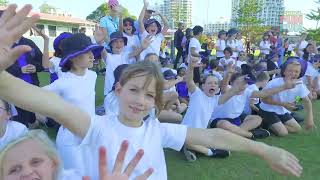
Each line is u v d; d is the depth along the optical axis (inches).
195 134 70.1
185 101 255.8
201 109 177.3
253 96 204.7
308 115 206.5
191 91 182.1
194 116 178.5
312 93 301.7
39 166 52.1
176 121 204.1
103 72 445.1
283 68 211.5
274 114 209.9
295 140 198.8
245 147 68.6
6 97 52.6
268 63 379.2
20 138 54.7
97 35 225.1
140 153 49.2
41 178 51.8
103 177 44.7
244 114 217.6
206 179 144.0
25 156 51.8
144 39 246.1
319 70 395.9
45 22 1083.9
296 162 67.6
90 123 62.7
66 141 95.1
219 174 149.1
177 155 171.6
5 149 52.8
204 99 178.2
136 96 65.1
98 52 152.3
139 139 65.9
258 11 1218.6
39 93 55.7
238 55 449.4
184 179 143.7
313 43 418.9
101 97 294.2
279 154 67.2
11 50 41.8
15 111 168.6
